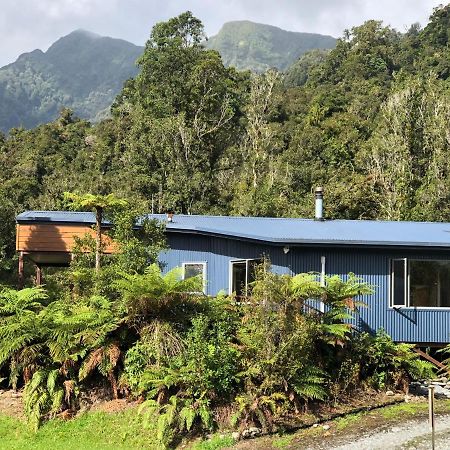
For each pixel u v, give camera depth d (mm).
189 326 11648
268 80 50781
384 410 11234
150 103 49812
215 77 50125
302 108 63906
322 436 9891
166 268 17031
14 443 10141
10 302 12602
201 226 16656
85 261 14633
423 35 86000
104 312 11609
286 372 10617
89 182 40281
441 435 9742
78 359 11641
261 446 9578
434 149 36562
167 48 51719
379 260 14750
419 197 35281
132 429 10391
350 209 35250
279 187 39750
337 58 81812
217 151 46438
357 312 14000
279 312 10859
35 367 11586
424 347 14930
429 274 14836
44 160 53875
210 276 16781
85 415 10984
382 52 78812
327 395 11109
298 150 49719
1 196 25672
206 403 10305
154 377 10656
